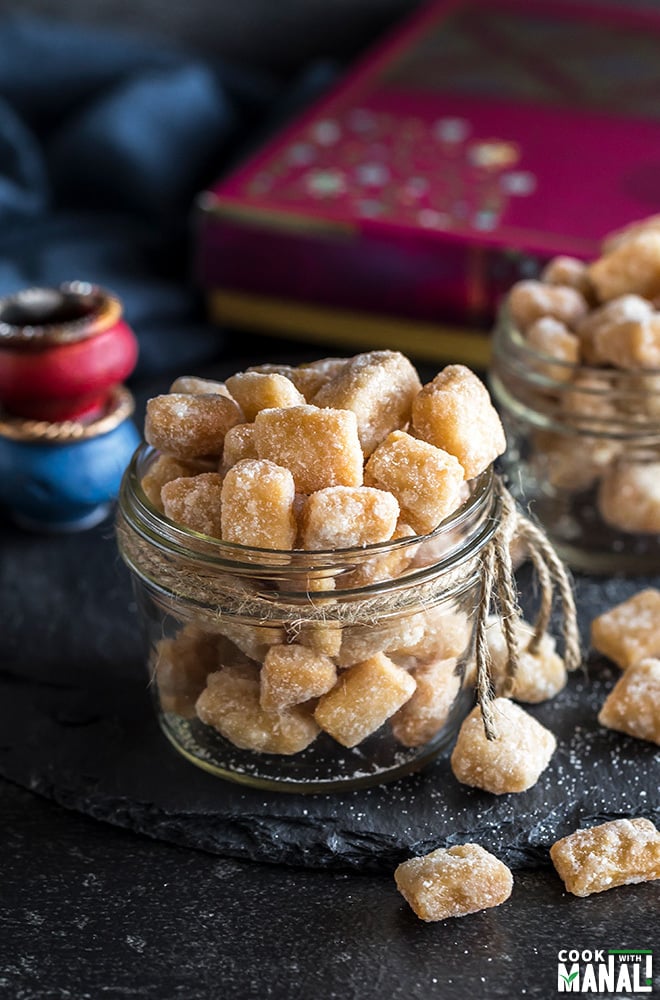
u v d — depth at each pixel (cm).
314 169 66
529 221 60
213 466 41
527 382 46
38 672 46
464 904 38
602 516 48
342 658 39
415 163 66
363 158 67
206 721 40
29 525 52
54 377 49
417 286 60
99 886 39
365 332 63
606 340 45
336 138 69
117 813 41
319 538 37
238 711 40
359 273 61
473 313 60
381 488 38
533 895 39
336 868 40
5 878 40
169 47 96
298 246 62
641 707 42
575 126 70
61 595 49
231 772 41
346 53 93
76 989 37
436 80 77
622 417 46
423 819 40
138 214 75
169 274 72
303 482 38
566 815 41
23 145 76
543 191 63
